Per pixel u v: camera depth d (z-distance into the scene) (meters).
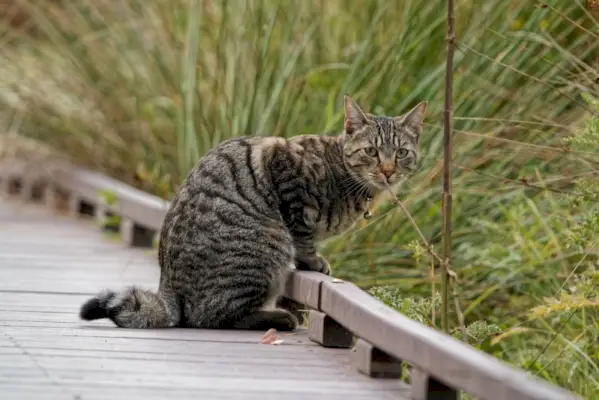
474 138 12.51
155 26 17.34
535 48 12.77
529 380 6.71
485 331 10.20
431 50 13.55
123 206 17.14
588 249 10.16
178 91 16.64
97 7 18.52
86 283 13.00
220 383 8.33
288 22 14.61
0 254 15.27
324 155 11.12
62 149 19.88
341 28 15.18
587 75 11.99
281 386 8.34
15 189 22.45
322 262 11.23
